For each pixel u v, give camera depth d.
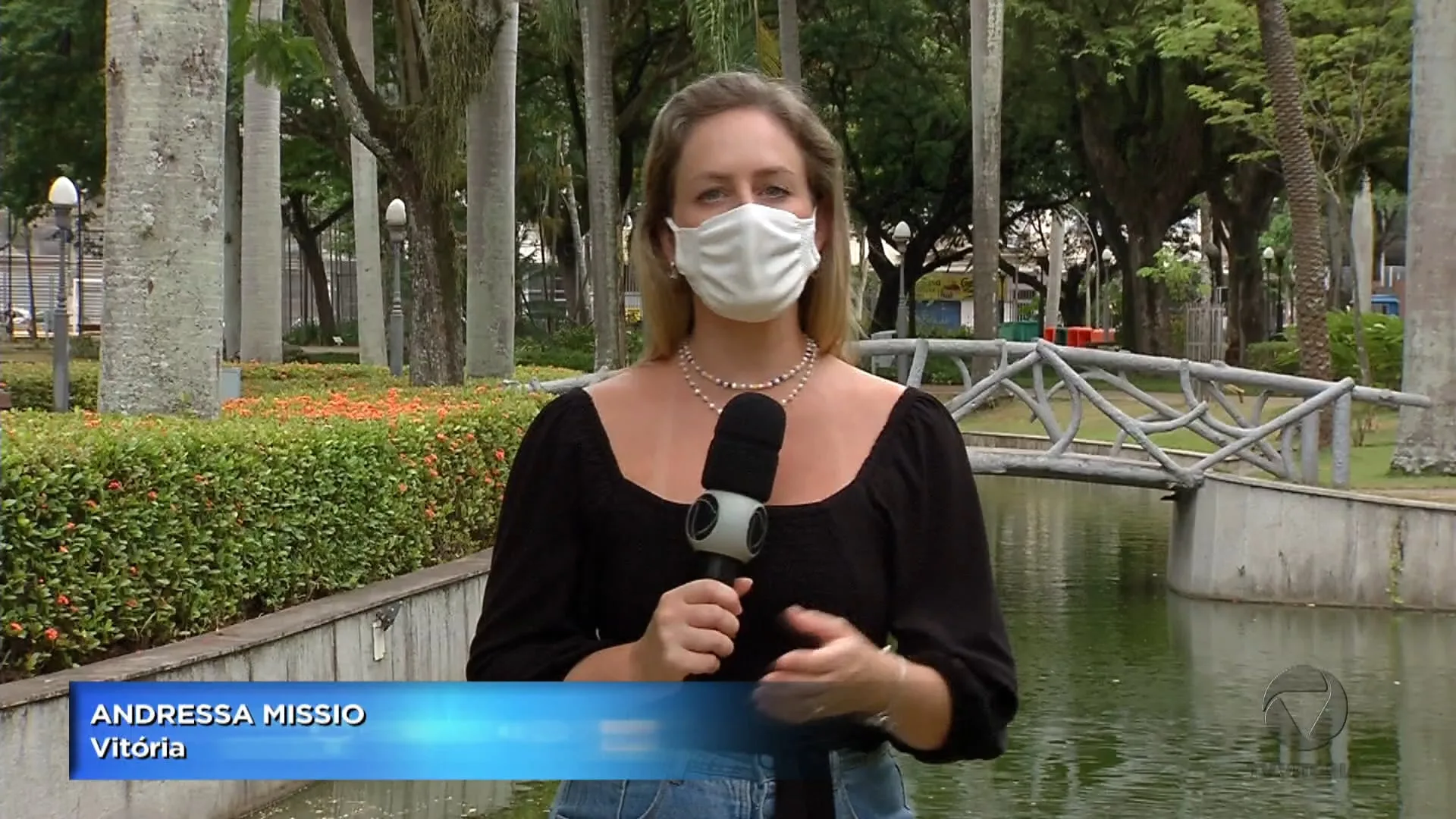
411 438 8.68
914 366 14.04
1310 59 22.11
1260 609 12.76
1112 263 51.50
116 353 8.14
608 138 18.59
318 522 7.55
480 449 9.73
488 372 15.26
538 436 2.34
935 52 34.44
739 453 2.12
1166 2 28.64
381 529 8.25
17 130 29.91
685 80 24.86
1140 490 23.38
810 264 2.26
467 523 9.55
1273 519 13.00
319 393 12.60
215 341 8.30
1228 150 32.56
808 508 2.19
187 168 8.12
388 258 34.75
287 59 15.14
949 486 2.29
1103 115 32.62
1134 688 9.62
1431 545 12.64
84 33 28.42
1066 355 13.72
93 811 5.39
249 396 14.31
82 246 40.53
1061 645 11.13
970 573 2.26
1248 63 23.30
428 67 14.13
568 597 2.28
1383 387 22.47
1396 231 45.50
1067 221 52.34
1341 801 7.01
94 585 5.89
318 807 6.55
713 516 2.09
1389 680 9.80
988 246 25.89
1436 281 14.80
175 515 6.36
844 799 2.20
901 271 31.45
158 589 6.27
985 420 26.48
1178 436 22.17
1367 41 21.72
